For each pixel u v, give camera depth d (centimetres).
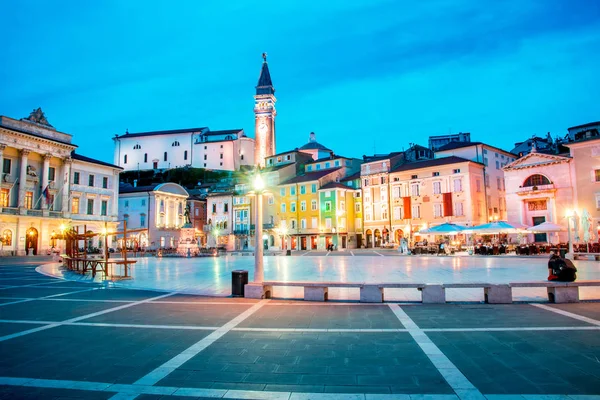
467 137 9031
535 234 5053
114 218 6869
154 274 2289
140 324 909
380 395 491
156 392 511
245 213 8306
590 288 1437
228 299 1283
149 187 8156
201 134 13100
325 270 2434
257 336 788
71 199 6138
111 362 633
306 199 7644
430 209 6331
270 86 12212
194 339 769
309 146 10025
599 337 745
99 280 1962
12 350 704
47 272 2566
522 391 496
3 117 5297
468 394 489
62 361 640
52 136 5978
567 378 537
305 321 927
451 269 2369
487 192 6347
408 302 1197
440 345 707
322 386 523
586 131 5869
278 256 4844
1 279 2086
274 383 537
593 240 4597
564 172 4928
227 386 529
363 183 7344
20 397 498
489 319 926
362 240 7331
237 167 12838
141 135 13350
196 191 10394
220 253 5803
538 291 1395
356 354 660
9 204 5356
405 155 7631
